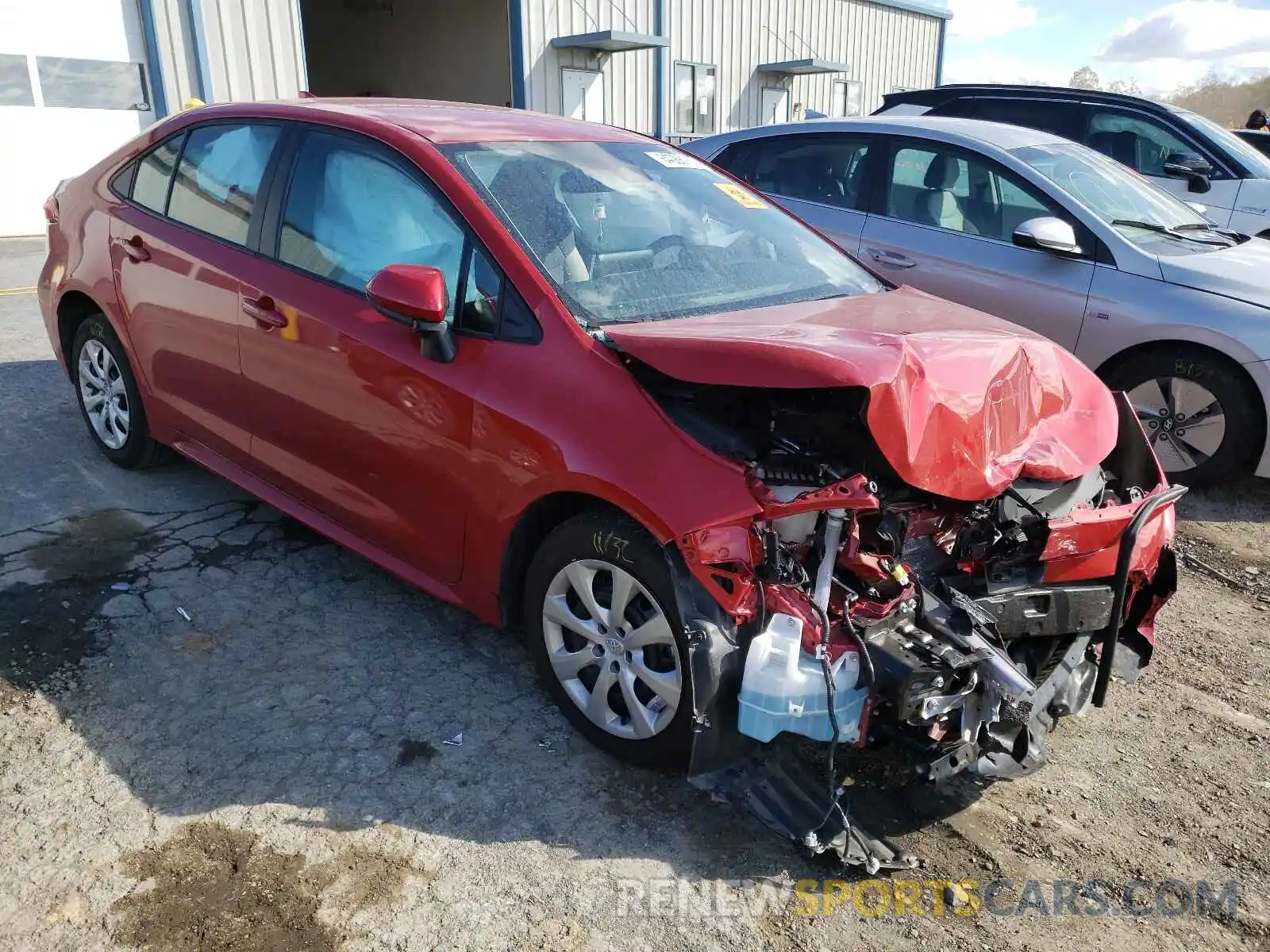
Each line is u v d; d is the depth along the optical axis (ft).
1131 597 10.19
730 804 8.74
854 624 8.00
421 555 10.53
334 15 68.54
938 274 18.81
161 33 41.11
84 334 14.76
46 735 9.20
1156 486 10.66
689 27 64.85
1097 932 7.88
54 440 16.20
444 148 10.57
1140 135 25.62
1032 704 8.21
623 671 8.98
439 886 7.84
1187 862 8.73
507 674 10.69
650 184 11.92
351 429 10.66
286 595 11.93
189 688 10.05
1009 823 9.07
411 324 9.59
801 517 8.36
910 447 8.07
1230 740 10.53
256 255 11.76
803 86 75.56
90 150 40.27
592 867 8.15
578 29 58.39
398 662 10.75
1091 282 17.25
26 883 7.57
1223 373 16.34
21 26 37.52
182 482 14.90
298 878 7.80
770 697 7.69
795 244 12.48
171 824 8.25
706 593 8.07
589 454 8.63
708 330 8.99
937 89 28.60
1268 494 17.84
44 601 11.29
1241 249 18.25
